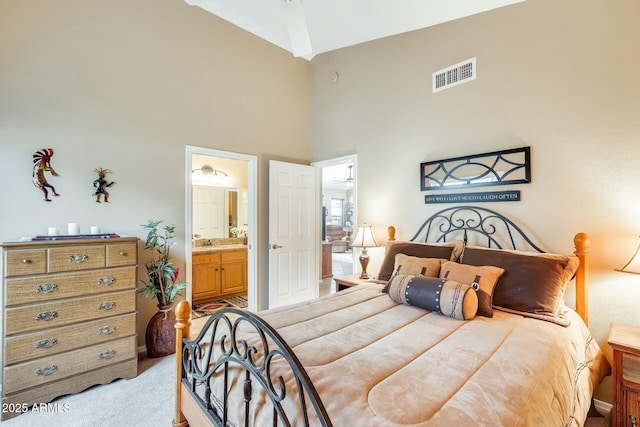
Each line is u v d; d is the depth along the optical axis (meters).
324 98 4.05
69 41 2.45
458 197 2.68
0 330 2.01
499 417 0.87
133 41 2.78
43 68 2.33
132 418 1.87
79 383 2.10
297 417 0.95
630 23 1.88
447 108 2.77
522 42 2.32
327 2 2.53
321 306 1.96
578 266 1.95
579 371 1.46
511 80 2.37
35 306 1.95
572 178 2.09
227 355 1.25
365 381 1.04
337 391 0.98
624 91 1.90
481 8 2.47
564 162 2.12
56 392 2.02
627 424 1.52
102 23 2.61
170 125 3.01
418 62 2.99
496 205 2.44
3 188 2.18
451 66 2.73
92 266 2.16
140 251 2.81
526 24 2.30
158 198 2.93
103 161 2.61
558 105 2.15
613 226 1.93
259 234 3.78
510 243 2.36
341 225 11.77
